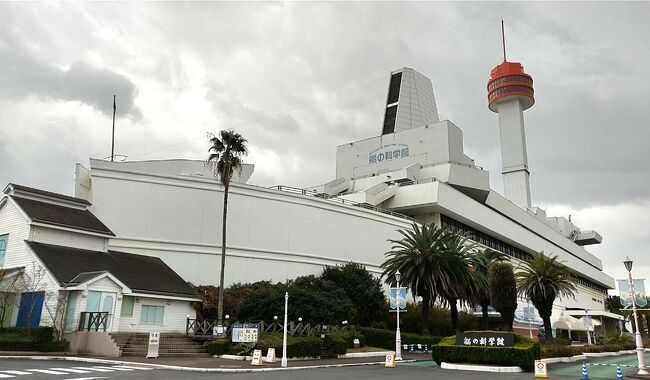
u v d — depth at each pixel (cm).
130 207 4572
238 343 3058
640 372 2384
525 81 14125
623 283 2652
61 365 2252
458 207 7569
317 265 5531
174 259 4634
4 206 3741
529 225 11006
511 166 13712
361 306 4806
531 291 4375
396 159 9094
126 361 2545
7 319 3328
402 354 3875
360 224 6138
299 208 5544
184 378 1862
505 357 2697
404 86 12531
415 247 4638
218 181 5028
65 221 3653
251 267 5019
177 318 3800
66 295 3127
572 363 3384
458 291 4519
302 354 3127
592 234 15200
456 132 9094
